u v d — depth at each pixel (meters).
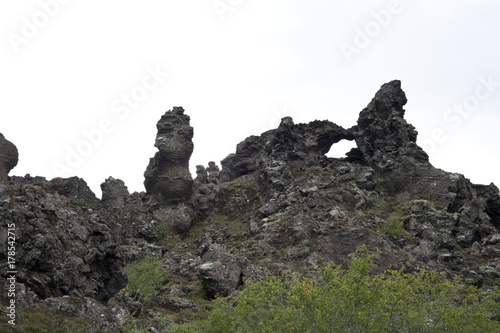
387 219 77.81
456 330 35.72
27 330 29.53
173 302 53.38
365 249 36.50
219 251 62.03
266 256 67.00
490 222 88.88
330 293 34.16
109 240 39.94
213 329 39.34
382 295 34.22
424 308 37.50
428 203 80.88
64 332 31.22
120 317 36.31
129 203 90.38
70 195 75.69
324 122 99.50
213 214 91.50
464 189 88.31
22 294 31.89
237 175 105.19
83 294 36.16
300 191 80.69
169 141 91.62
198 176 104.44
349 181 86.50
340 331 31.64
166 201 90.00
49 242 34.94
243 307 37.78
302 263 64.19
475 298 43.00
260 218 81.88
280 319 33.78
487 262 73.00
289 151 95.81
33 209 35.81
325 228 69.56
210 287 58.34
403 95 97.81
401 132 92.25
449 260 70.75
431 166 87.25
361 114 98.94
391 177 87.44
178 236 85.56
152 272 57.00
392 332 35.00
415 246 70.50
